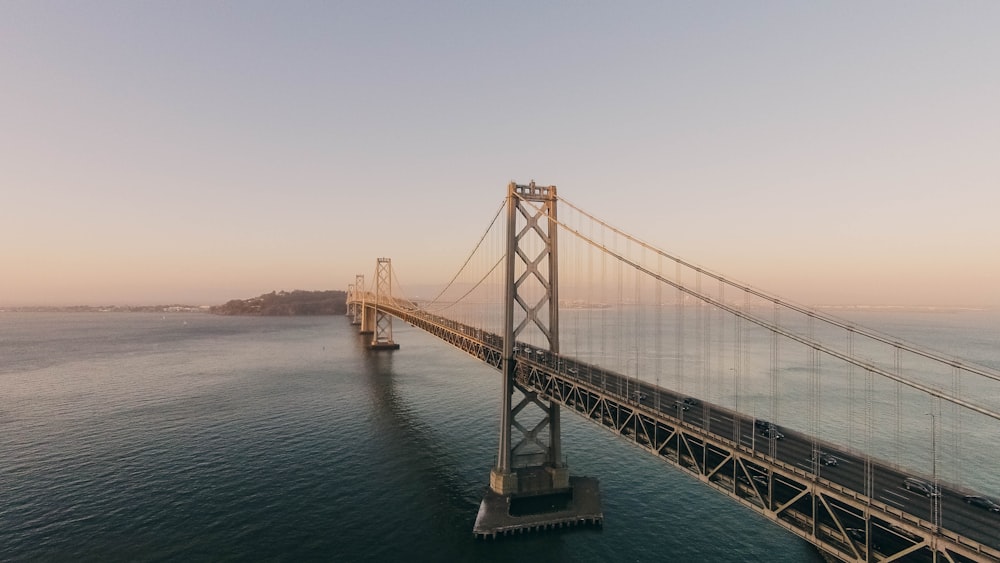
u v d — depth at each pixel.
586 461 52.12
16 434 61.47
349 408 74.62
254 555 34.69
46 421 67.25
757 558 34.66
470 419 68.69
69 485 46.22
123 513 40.69
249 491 45.03
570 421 67.62
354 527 38.56
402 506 42.06
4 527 38.31
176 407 74.88
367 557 34.53
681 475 48.47
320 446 57.34
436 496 44.00
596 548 35.88
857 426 62.00
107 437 60.44
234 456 53.97
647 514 40.78
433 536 37.31
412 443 58.38
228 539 36.72
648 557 34.69
